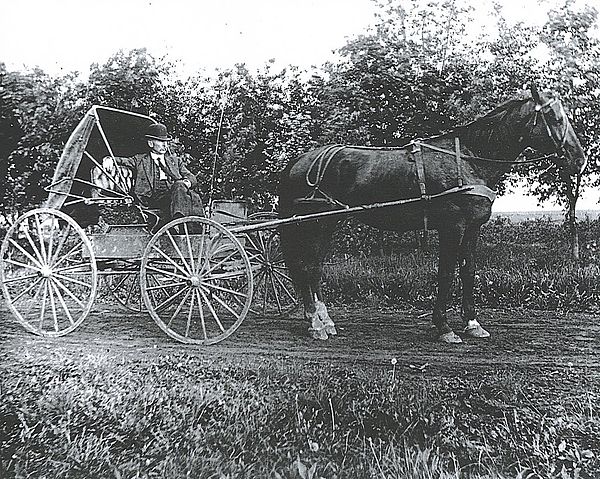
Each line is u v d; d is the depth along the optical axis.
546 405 3.61
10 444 3.52
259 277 5.91
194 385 3.99
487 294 5.38
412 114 5.80
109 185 5.55
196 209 5.54
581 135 5.44
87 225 5.67
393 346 4.66
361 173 5.32
